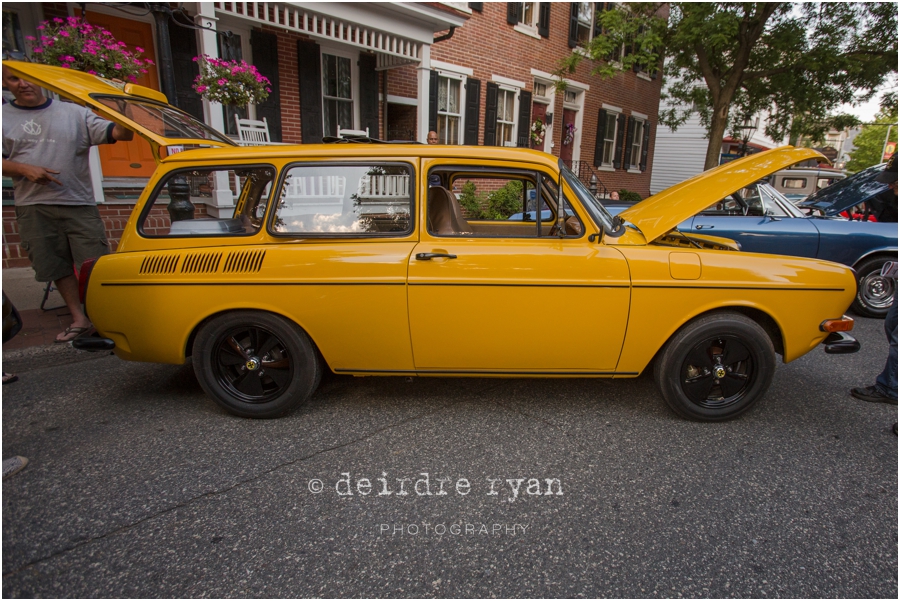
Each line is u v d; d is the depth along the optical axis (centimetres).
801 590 193
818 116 1516
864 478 269
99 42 542
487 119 1266
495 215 392
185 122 372
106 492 245
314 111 941
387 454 283
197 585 191
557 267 296
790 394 373
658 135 2592
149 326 306
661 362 315
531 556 209
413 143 313
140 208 311
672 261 300
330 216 306
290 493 247
